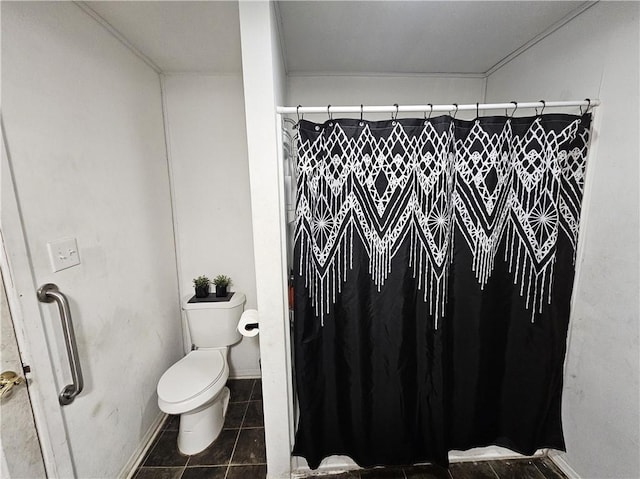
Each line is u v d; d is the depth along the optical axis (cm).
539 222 117
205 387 146
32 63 95
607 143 111
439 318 119
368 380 128
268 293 116
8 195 85
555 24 130
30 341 91
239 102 184
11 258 86
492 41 146
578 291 125
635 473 105
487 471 136
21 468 89
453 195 115
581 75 120
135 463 143
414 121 109
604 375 115
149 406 159
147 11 121
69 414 105
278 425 128
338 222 115
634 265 104
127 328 142
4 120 85
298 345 120
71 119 110
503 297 127
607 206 112
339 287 120
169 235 187
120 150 140
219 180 192
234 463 144
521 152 114
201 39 143
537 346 128
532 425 133
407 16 125
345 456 138
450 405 132
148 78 165
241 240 198
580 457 127
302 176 109
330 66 173
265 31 98
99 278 123
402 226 115
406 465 137
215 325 184
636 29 99
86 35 118
